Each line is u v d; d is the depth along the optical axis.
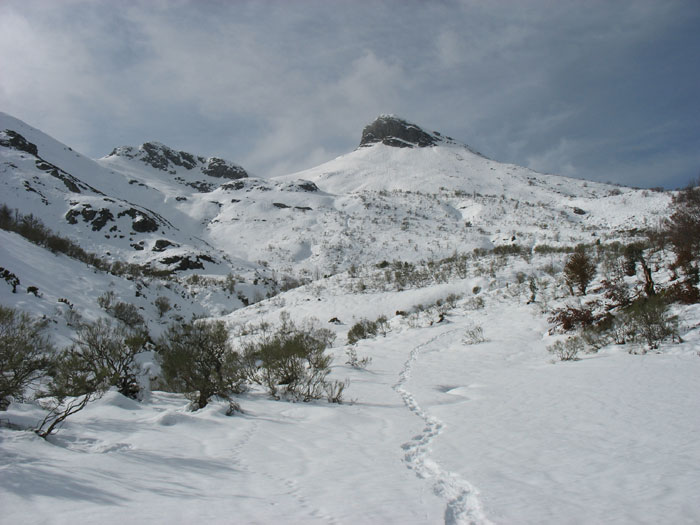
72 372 9.73
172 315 46.81
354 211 191.50
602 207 161.62
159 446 6.46
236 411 9.71
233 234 177.88
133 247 121.44
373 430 8.06
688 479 4.51
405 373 17.75
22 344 8.48
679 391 9.34
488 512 3.99
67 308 27.19
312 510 3.92
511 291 38.81
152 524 3.36
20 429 6.83
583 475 4.90
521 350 21.09
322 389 13.09
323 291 64.94
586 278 30.72
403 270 69.56
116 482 4.47
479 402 10.49
